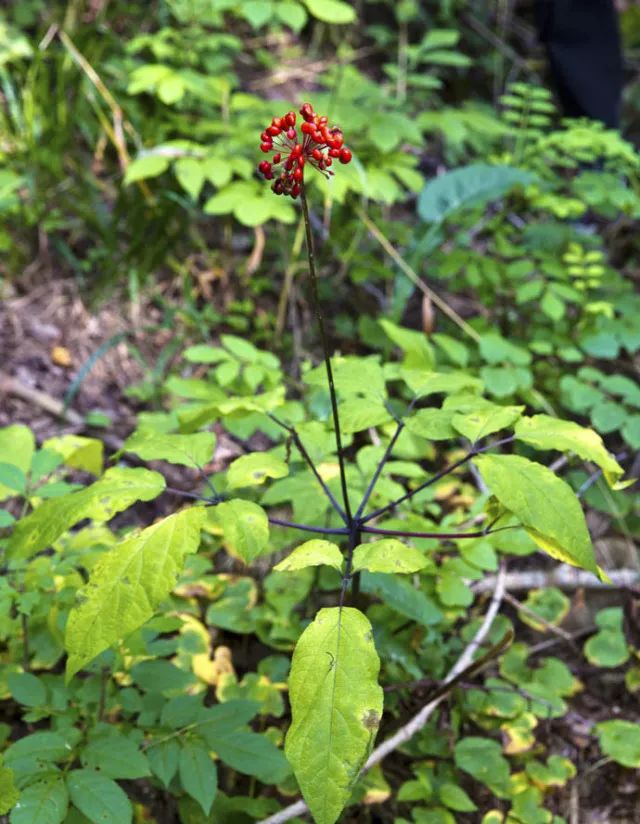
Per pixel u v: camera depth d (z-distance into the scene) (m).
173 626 2.05
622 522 3.06
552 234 3.91
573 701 2.66
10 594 2.02
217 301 3.96
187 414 2.17
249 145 3.51
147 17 4.94
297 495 2.37
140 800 2.18
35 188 3.94
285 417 2.57
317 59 5.56
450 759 2.41
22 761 1.78
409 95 5.31
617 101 4.55
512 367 3.26
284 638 2.54
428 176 4.89
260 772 1.91
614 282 3.82
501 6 6.14
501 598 2.73
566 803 2.40
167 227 3.87
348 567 1.69
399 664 2.47
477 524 2.80
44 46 4.04
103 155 4.33
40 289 3.82
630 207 3.73
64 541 2.43
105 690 2.10
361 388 2.04
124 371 3.60
